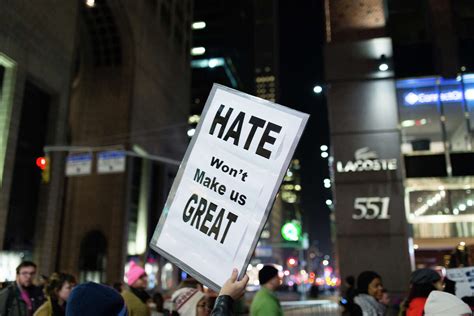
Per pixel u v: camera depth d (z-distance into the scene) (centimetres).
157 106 4309
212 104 316
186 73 5253
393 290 1425
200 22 9888
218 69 9456
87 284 211
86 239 3597
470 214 1661
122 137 3691
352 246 1487
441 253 1970
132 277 593
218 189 289
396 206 1490
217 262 272
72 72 2800
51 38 2589
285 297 5106
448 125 1612
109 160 2195
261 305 506
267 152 283
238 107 304
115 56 3909
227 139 300
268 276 526
